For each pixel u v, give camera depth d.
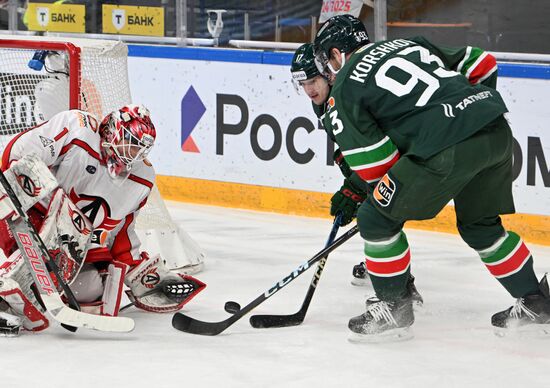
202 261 9.58
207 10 13.55
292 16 13.08
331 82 7.30
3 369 6.29
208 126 13.07
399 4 12.41
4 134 10.85
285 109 12.35
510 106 10.85
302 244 10.77
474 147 6.45
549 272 9.62
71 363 6.43
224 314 7.89
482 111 6.45
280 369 6.34
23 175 6.81
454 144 6.37
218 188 13.09
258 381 6.08
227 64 12.77
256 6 13.27
